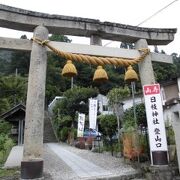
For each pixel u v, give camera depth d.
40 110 6.82
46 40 7.23
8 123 18.09
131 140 9.18
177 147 7.15
